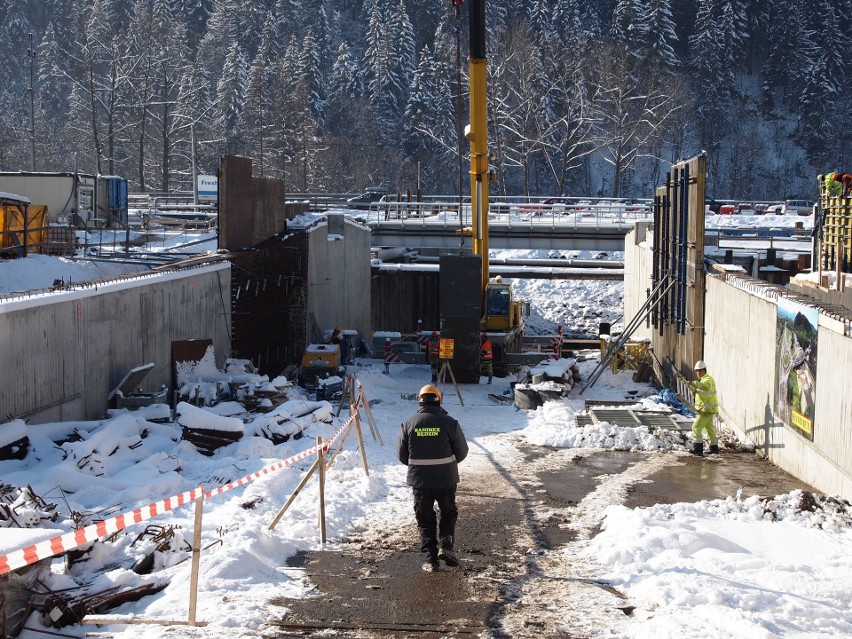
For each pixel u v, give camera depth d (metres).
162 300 20.53
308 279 29.66
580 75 95.81
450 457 10.13
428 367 29.94
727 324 20.58
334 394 23.59
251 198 28.12
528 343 39.81
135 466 13.75
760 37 154.50
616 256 60.31
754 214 67.25
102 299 17.70
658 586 9.19
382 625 8.32
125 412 17.23
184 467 14.57
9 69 150.00
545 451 17.84
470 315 27.27
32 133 54.84
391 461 16.16
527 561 10.54
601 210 60.72
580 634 8.11
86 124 103.94
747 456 17.67
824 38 138.25
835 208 25.25
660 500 14.08
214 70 133.25
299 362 29.03
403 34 137.38
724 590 8.91
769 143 134.00
